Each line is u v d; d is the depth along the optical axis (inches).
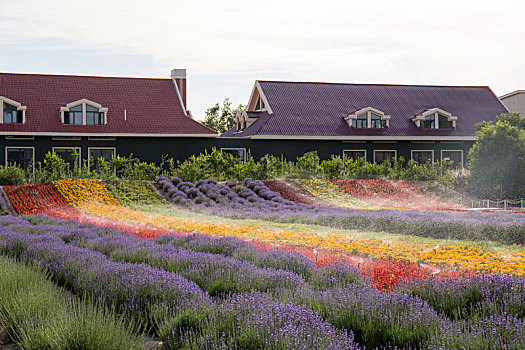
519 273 290.5
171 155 1435.8
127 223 652.7
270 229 582.9
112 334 182.4
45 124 1368.1
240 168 1227.2
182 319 203.0
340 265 302.0
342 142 1541.6
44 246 382.9
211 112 2417.6
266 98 1626.5
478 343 165.8
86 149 1382.9
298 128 1521.9
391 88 1796.3
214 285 263.1
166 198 1038.4
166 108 1528.1
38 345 186.9
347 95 1718.8
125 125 1425.9
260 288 256.8
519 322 175.0
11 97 1419.8
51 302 226.1
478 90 1856.5
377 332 195.2
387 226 597.6
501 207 1005.8
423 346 179.8
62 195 959.6
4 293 236.7
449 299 228.5
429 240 498.3
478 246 432.5
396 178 1283.2
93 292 254.5
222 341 168.9
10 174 1086.4
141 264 293.1
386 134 1567.4
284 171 1304.1
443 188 1170.6
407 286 250.5
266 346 165.0
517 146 1045.2
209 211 871.7
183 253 341.7
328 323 188.9
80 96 1492.4
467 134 1621.6
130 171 1243.8
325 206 971.9
